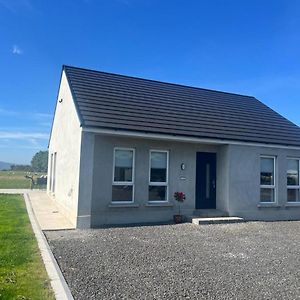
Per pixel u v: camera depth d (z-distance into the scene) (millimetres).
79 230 10844
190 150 14156
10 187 30734
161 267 6980
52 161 20594
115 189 12578
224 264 7340
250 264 7406
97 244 8844
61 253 7824
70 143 13641
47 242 8922
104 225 11914
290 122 18516
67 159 14133
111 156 12453
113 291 5543
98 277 6227
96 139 12242
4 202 17766
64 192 14227
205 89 20031
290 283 6188
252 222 13656
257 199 14883
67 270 6590
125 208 12516
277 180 15469
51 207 16078
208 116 15875
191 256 7918
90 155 11609
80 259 7375
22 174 59312
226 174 14422
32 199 19469
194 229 11500
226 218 13297
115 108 13586
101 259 7426
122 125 12359
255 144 14781
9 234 9273
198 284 6012
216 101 18484
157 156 13586
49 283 5555
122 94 15305
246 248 8914
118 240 9406
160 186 13516
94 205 11992
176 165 13773
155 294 5469
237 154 14570
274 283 6168
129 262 7270
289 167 16047
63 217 13219
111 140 12500
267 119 17922
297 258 8000
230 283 6109
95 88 15055
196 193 14609
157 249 8477
